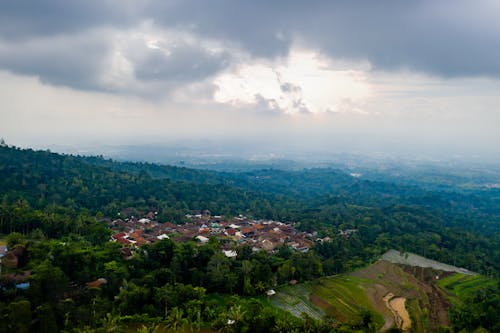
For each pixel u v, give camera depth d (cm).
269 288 11688
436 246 18588
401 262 16700
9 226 12912
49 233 13388
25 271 9575
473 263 16800
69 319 7744
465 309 10750
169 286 9625
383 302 11988
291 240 17875
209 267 11400
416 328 10338
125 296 8944
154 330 7894
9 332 6831
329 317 10031
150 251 11638
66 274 9775
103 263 10669
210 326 8675
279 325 8550
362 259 16438
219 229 18838
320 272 13625
